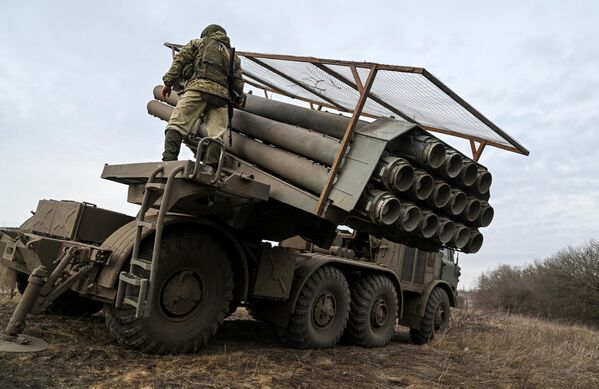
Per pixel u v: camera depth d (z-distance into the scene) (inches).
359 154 166.9
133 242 162.4
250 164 202.1
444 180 179.6
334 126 180.9
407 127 169.0
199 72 180.5
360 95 165.0
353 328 255.1
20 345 148.8
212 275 175.9
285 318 213.8
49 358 143.3
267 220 205.5
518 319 860.0
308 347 219.6
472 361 248.7
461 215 188.1
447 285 344.8
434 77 151.5
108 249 160.7
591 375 250.7
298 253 235.0
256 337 240.1
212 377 148.9
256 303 226.1
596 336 558.9
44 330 173.8
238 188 168.9
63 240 178.9
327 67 176.6
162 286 165.0
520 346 301.7
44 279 153.6
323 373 178.7
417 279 319.3
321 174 173.9
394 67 154.7
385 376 190.1
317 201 171.3
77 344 161.9
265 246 202.1
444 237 180.5
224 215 187.8
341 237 320.8
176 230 170.9
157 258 151.4
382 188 167.6
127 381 133.3
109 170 195.0
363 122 179.0
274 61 190.9
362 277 263.4
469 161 182.2
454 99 166.2
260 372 163.3
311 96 238.4
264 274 198.2
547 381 218.7
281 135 188.9
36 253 164.7
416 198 171.5
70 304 216.4
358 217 171.6
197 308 173.2
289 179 187.6
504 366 241.8
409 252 311.9
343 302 236.7
